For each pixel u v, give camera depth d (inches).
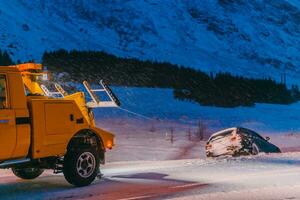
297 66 6363.2
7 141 382.0
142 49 5733.3
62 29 5521.7
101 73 2795.3
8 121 382.6
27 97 416.8
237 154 681.6
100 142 456.8
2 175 522.3
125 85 2711.6
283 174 477.1
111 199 370.3
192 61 5521.7
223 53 6136.8
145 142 1206.9
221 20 6914.4
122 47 5684.1
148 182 448.5
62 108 424.5
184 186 419.8
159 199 363.3
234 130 703.7
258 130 1699.1
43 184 451.2
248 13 7431.1
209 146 706.8
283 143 1312.7
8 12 5073.8
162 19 6555.1
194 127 1654.8
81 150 429.4
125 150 1045.8
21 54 4082.2
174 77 2903.5
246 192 381.4
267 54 6387.8
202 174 488.1
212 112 2151.8
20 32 4650.6
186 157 991.0
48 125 412.5
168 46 5930.1
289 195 367.2
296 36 7406.5
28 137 396.2
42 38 4822.8
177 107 2171.5
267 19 7524.6
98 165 442.6
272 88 3238.2
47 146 410.9
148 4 6815.9
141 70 2915.8
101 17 6250.0
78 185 428.1
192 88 2770.7
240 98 2748.5
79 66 2819.9
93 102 455.5
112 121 1601.9
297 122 2092.8
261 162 572.1
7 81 387.5
